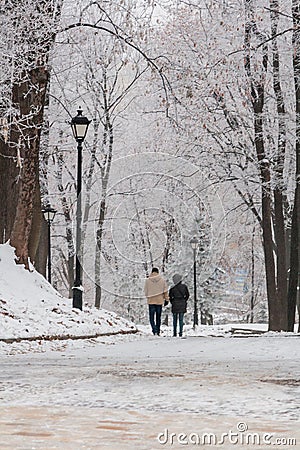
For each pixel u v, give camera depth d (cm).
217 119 6384
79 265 4428
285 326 5800
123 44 4909
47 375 1576
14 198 4722
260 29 5591
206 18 6025
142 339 3981
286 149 6419
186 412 947
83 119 4475
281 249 5894
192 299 10494
